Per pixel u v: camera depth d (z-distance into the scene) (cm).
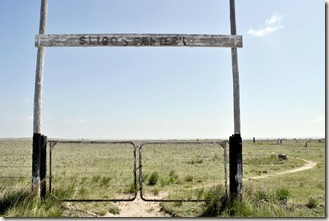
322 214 927
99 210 950
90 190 1295
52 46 984
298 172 2211
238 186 952
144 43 988
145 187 1484
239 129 973
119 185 1494
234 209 892
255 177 1909
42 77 991
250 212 877
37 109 973
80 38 989
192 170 2314
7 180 1238
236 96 982
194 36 988
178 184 1605
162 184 1555
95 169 2273
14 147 7306
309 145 7719
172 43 987
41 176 973
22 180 1283
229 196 945
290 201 1102
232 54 994
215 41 988
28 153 4762
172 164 2822
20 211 852
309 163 3002
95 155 4425
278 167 2578
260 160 3109
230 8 1014
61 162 2953
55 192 1041
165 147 8481
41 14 1002
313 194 1289
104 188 1391
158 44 988
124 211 974
